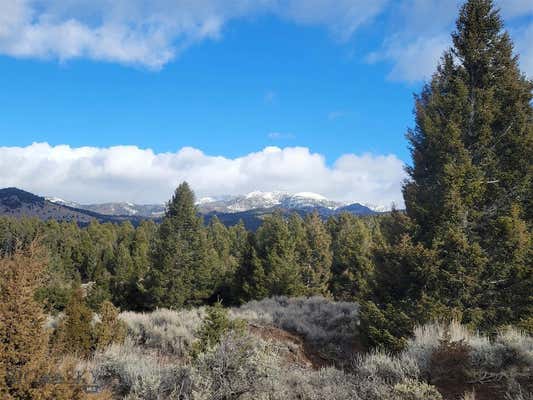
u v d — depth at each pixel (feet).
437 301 40.47
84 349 32.50
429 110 49.80
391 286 45.91
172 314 49.65
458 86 46.68
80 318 34.53
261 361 18.01
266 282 107.86
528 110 45.57
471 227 44.14
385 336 39.27
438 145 46.09
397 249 44.24
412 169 51.55
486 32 49.83
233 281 120.26
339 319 54.60
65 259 237.25
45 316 15.96
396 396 16.76
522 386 18.61
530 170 43.45
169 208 134.41
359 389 18.45
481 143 45.29
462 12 51.26
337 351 44.04
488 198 44.39
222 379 17.13
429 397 16.61
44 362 14.57
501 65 48.55
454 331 26.14
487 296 41.96
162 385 17.69
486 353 21.07
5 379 13.80
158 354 35.53
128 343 37.60
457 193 42.42
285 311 57.82
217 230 264.93
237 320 33.55
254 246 121.29
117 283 130.41
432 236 44.09
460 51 50.90
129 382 19.40
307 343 45.57
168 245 126.52
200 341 31.22
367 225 202.18
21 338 14.28
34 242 16.81
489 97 45.68
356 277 117.39
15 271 15.52
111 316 37.09
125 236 327.88
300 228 142.41
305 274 133.28
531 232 42.68
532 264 40.04
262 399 16.89
